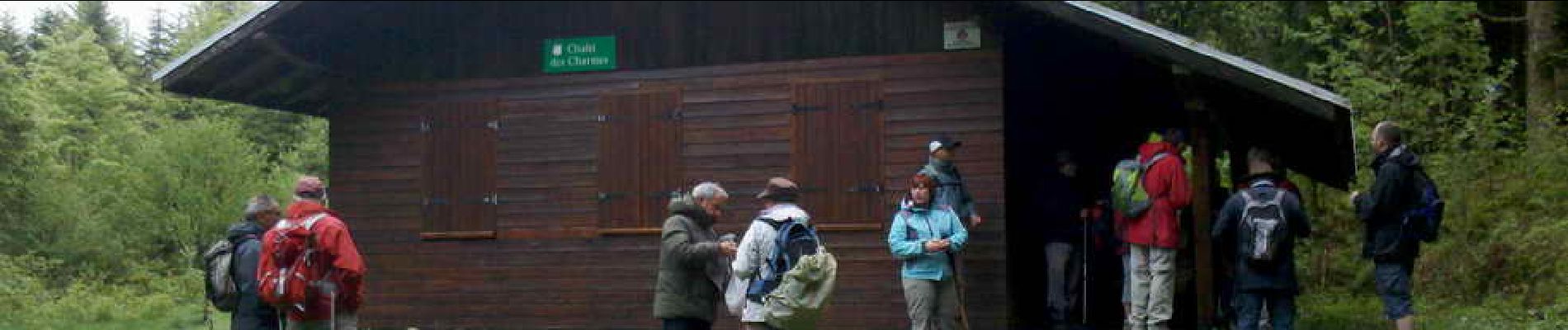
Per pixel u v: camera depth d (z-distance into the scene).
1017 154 20.58
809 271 12.77
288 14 18.64
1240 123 20.03
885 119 18.38
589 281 19.62
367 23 20.80
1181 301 20.06
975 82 18.03
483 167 20.23
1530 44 25.86
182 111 52.84
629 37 19.67
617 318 19.45
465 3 20.45
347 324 12.85
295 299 12.50
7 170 34.00
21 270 32.31
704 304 13.26
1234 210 14.81
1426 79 28.67
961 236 14.88
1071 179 19.06
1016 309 19.84
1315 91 15.27
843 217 18.45
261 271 12.67
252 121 54.41
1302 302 25.66
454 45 20.47
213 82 20.14
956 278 16.30
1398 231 14.09
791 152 18.75
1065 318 18.67
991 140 17.89
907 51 18.38
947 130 18.09
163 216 40.72
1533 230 21.33
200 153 41.47
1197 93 16.73
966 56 18.11
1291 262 14.69
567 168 19.83
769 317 12.87
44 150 36.19
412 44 20.67
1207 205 16.92
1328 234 27.94
